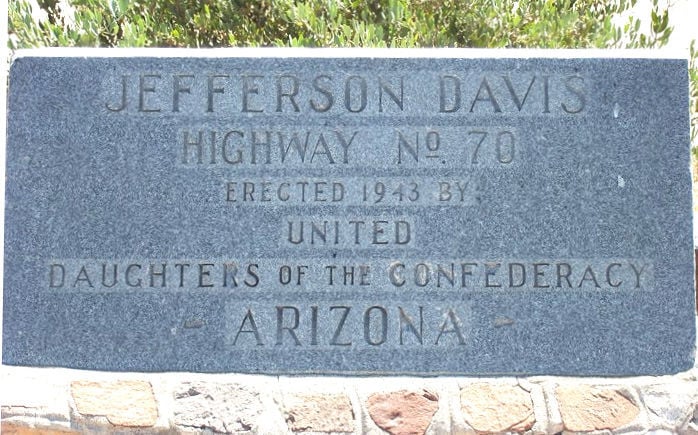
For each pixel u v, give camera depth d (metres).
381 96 4.16
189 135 4.14
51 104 4.15
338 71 4.17
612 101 4.17
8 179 4.12
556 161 4.14
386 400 3.96
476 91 4.17
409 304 4.08
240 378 4.02
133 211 4.12
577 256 4.11
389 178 4.13
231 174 4.13
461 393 3.98
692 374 4.06
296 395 3.96
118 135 4.14
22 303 4.09
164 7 6.68
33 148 4.14
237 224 4.11
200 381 3.99
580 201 4.13
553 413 3.98
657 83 4.18
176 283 4.09
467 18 6.46
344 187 4.12
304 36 6.29
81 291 4.09
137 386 4.00
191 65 4.17
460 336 4.07
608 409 3.99
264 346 4.06
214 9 6.68
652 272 4.11
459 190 4.12
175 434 3.95
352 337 4.06
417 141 4.14
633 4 6.65
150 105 4.16
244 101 4.16
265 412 3.95
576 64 4.18
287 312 4.07
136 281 4.09
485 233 4.11
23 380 4.01
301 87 4.16
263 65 4.17
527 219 4.12
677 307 4.11
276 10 6.52
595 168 4.14
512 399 3.99
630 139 4.16
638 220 4.13
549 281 4.10
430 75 4.17
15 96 4.16
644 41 6.47
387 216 4.12
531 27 6.34
